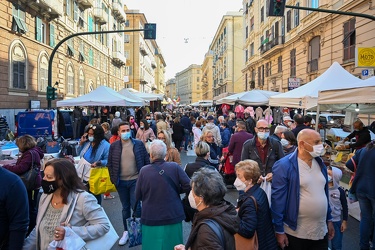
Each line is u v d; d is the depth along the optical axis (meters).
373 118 14.77
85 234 2.64
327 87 8.78
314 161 3.28
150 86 79.88
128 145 5.18
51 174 2.66
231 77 56.19
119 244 5.00
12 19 18.28
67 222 2.64
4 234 2.50
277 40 28.06
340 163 7.21
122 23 48.31
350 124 10.39
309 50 22.25
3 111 17.58
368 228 4.38
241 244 2.90
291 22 25.69
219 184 2.31
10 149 7.34
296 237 3.21
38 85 21.44
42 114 12.82
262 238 3.07
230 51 56.22
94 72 34.72
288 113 16.55
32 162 4.64
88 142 5.69
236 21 56.41
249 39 40.31
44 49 22.33
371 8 14.90
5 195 2.47
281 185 3.23
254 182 3.24
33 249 2.73
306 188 3.19
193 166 4.73
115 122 12.82
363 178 4.42
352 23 16.69
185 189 3.85
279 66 28.89
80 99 12.72
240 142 7.10
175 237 3.76
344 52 17.47
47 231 2.64
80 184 2.80
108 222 2.84
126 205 5.18
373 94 5.57
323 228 3.21
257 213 3.06
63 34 25.80
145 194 3.80
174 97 176.38
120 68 48.00
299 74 23.89
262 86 34.47
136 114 21.70
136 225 4.20
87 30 32.19
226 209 2.26
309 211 3.14
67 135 15.38
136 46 59.06
